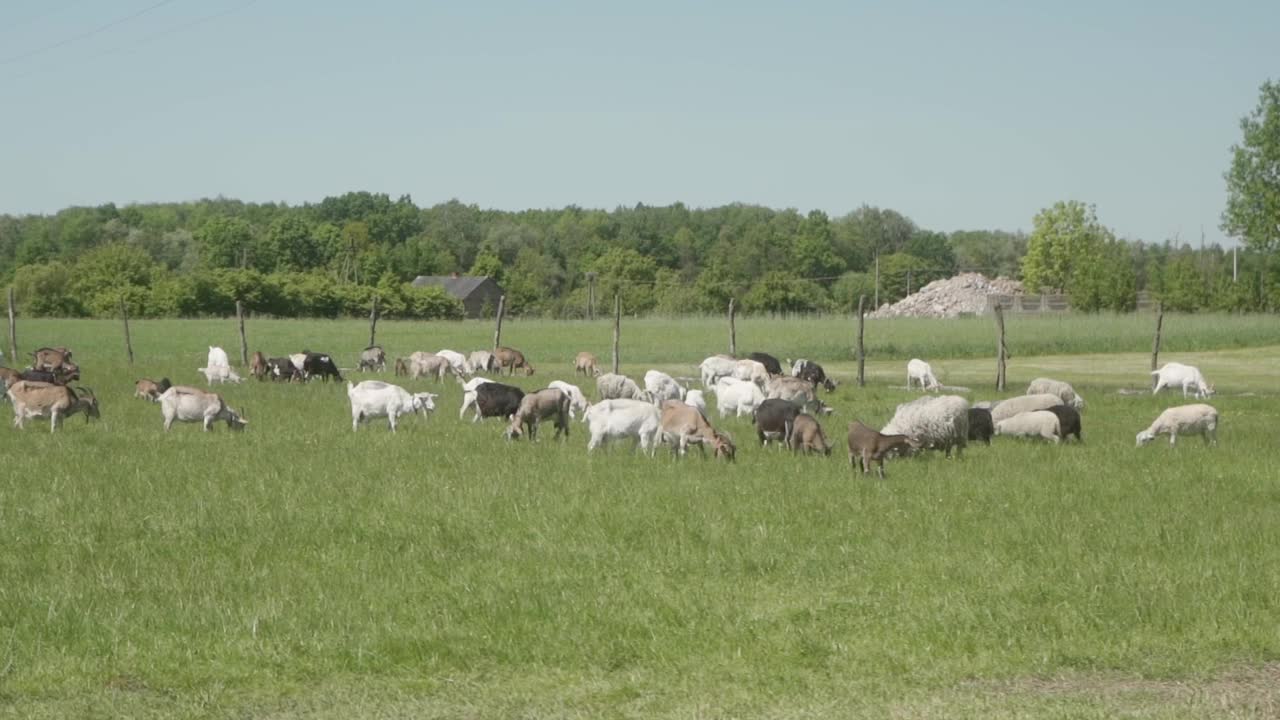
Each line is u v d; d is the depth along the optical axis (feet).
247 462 74.18
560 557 51.42
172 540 53.98
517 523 57.57
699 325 270.46
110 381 134.92
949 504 62.18
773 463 75.56
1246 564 49.65
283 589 46.01
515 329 266.57
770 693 36.42
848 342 219.82
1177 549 52.65
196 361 179.63
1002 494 64.95
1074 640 40.78
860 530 56.29
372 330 175.73
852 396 123.85
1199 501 63.52
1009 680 37.99
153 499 62.28
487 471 70.85
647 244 525.75
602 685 37.17
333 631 41.65
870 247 552.82
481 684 37.50
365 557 50.80
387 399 92.63
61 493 63.41
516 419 86.07
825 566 49.98
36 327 264.31
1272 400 119.03
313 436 87.20
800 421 81.05
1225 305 333.42
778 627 42.45
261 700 36.19
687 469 72.28
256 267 483.92
